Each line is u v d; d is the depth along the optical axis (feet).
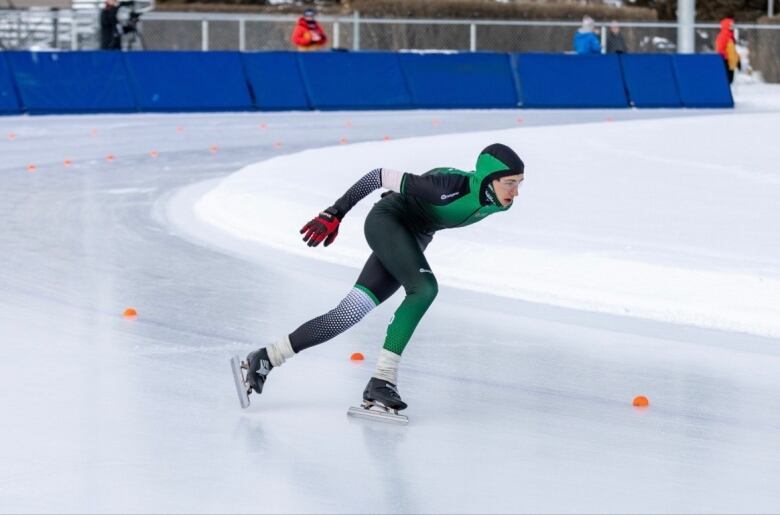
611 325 71.20
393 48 307.58
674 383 59.36
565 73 258.78
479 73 252.21
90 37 276.41
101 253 94.68
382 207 52.34
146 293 80.07
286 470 45.60
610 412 54.34
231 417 52.65
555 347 66.28
